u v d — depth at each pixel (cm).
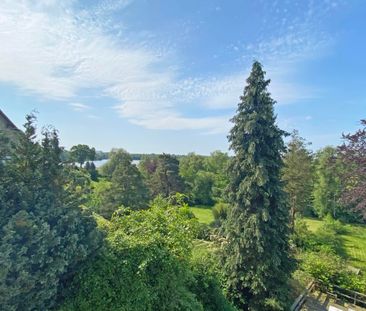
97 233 510
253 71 986
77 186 529
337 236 2233
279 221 982
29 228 412
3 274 365
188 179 4291
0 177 444
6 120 814
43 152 488
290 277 1009
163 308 561
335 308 1036
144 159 4288
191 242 747
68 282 500
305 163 2003
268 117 972
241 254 934
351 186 1123
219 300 780
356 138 1084
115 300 499
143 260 544
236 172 1005
